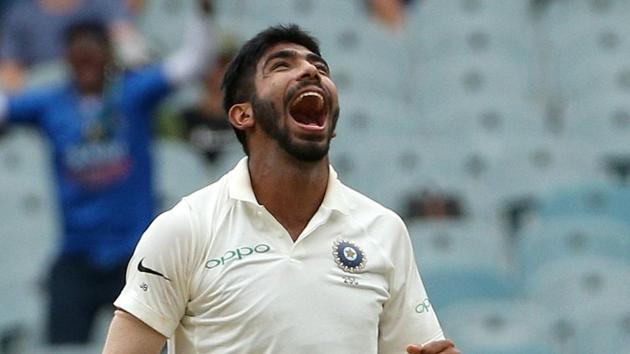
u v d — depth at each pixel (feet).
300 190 44.32
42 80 130.72
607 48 155.33
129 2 150.41
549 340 113.50
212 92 110.52
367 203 45.75
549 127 146.61
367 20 159.94
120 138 91.40
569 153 142.10
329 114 44.65
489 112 146.20
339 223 44.65
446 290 117.50
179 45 150.00
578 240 123.54
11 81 130.82
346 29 156.35
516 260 122.93
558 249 122.93
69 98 92.27
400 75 154.51
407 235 45.88
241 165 45.34
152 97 92.22
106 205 91.15
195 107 111.55
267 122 44.21
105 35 92.27
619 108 147.02
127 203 91.40
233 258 43.39
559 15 159.94
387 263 44.65
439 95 150.82
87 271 91.15
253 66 45.19
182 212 44.19
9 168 130.21
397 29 159.33
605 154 143.84
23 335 113.29
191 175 121.49
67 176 91.61
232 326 42.93
